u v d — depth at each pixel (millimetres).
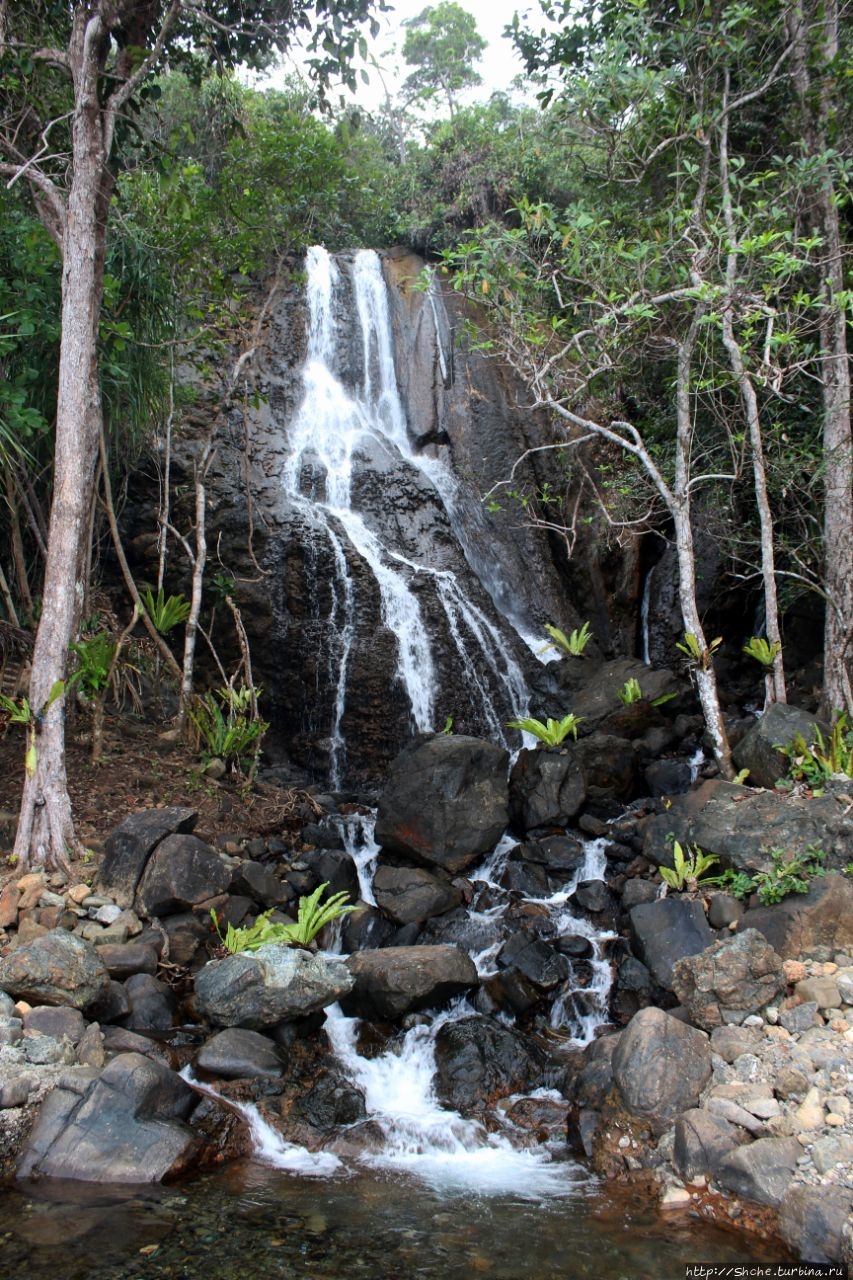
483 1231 4453
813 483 9227
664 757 9773
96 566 10836
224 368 13773
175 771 8797
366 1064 6039
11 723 8766
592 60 9594
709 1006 5730
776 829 6906
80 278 7609
